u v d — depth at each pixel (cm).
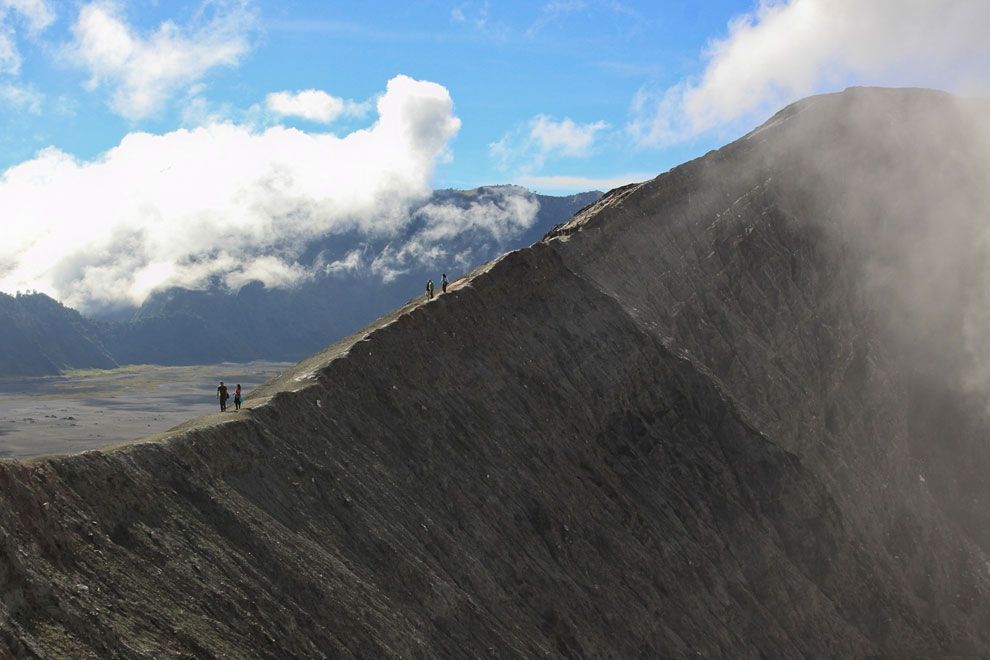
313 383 5359
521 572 5516
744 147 10325
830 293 9575
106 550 3297
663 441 7350
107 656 2911
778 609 6862
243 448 4359
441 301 6769
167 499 3744
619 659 5525
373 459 5266
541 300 7669
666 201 9525
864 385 9331
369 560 4500
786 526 7375
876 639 7319
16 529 2966
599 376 7369
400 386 5925
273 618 3644
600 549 6194
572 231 8888
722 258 9300
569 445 6738
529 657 4875
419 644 4228
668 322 8506
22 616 2794
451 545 5134
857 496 8369
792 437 8462
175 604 3341
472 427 6153
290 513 4319
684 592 6369
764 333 8981
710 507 7138
